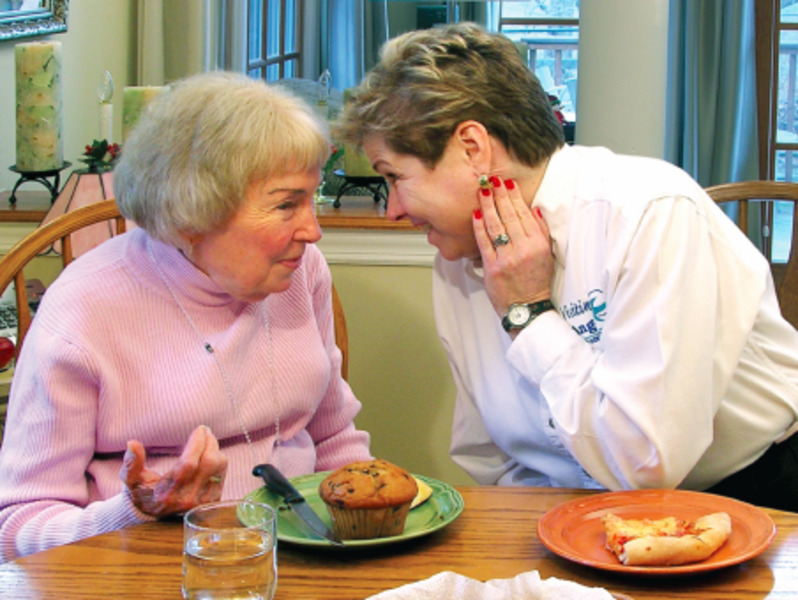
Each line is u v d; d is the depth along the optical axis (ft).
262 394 4.18
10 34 7.98
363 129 4.01
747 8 14.32
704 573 2.82
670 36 14.51
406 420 7.00
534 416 4.38
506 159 4.06
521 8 18.12
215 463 3.24
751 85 14.52
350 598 2.72
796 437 4.16
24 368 3.90
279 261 3.89
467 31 3.96
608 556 2.93
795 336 4.23
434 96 3.83
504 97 3.95
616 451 3.68
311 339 4.40
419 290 6.80
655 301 3.67
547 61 18.29
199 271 3.98
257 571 2.55
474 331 4.74
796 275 5.74
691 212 3.83
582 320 4.11
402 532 3.16
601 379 3.72
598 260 4.03
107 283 3.99
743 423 4.04
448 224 4.15
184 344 4.04
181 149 3.64
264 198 3.72
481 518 3.31
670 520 2.99
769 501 4.16
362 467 3.16
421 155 3.95
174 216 3.68
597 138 9.00
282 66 15.12
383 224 6.64
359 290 6.86
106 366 3.88
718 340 3.81
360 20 16.87
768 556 2.92
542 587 2.43
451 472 7.03
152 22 9.44
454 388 6.89
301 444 4.47
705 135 14.38
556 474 4.42
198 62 9.43
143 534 3.21
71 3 9.00
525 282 4.06
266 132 3.64
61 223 4.92
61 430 3.80
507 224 4.03
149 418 3.95
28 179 7.36
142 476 3.34
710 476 4.19
